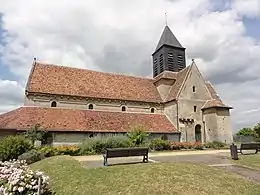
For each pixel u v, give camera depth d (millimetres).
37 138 20906
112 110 29609
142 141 23484
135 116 29234
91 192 9188
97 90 30078
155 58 39844
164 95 34219
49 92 26484
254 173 12188
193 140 30359
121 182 9695
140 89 34125
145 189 8875
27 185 8312
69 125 23781
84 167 12594
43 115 24125
